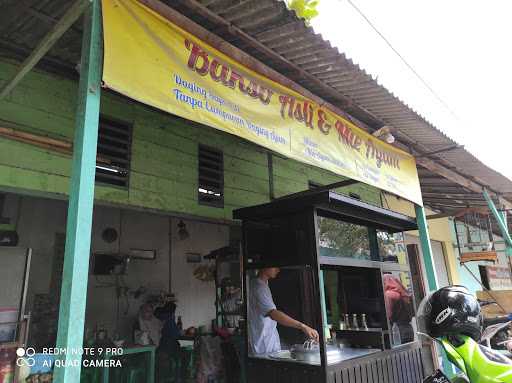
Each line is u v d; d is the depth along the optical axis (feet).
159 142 15.03
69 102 12.87
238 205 17.52
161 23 8.70
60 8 9.87
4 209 17.06
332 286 16.33
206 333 18.84
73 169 6.77
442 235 35.42
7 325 11.18
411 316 16.15
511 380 5.97
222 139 17.60
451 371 16.62
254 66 10.74
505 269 46.52
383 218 15.14
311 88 12.94
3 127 11.15
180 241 22.88
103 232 19.84
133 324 20.15
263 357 12.30
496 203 26.84
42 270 17.72
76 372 5.93
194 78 9.25
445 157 19.19
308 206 12.07
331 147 13.64
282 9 9.03
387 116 15.28
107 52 7.49
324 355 11.04
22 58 11.94
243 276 13.38
